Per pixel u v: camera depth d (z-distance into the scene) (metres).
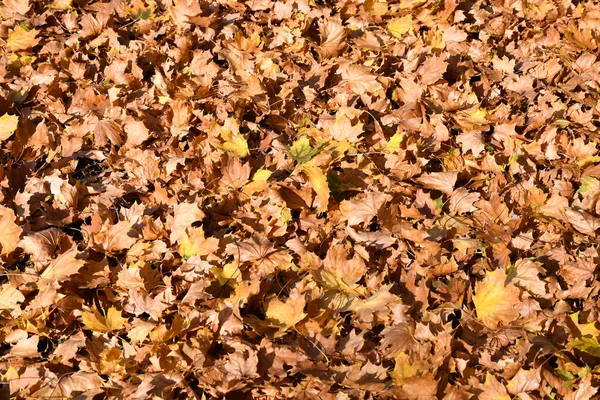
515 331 3.40
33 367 3.33
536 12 4.73
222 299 3.47
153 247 3.61
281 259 3.59
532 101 4.26
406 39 4.54
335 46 4.44
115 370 3.32
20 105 4.11
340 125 3.99
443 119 4.11
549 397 3.26
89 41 4.46
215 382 3.27
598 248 3.61
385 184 3.84
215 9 4.61
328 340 3.38
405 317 3.42
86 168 3.94
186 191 3.80
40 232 3.62
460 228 3.70
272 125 4.12
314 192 3.80
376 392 3.25
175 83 4.23
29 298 3.51
